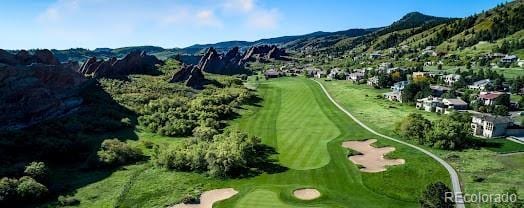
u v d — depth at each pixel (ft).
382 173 279.90
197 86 602.03
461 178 262.67
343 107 518.37
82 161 310.86
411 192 249.55
